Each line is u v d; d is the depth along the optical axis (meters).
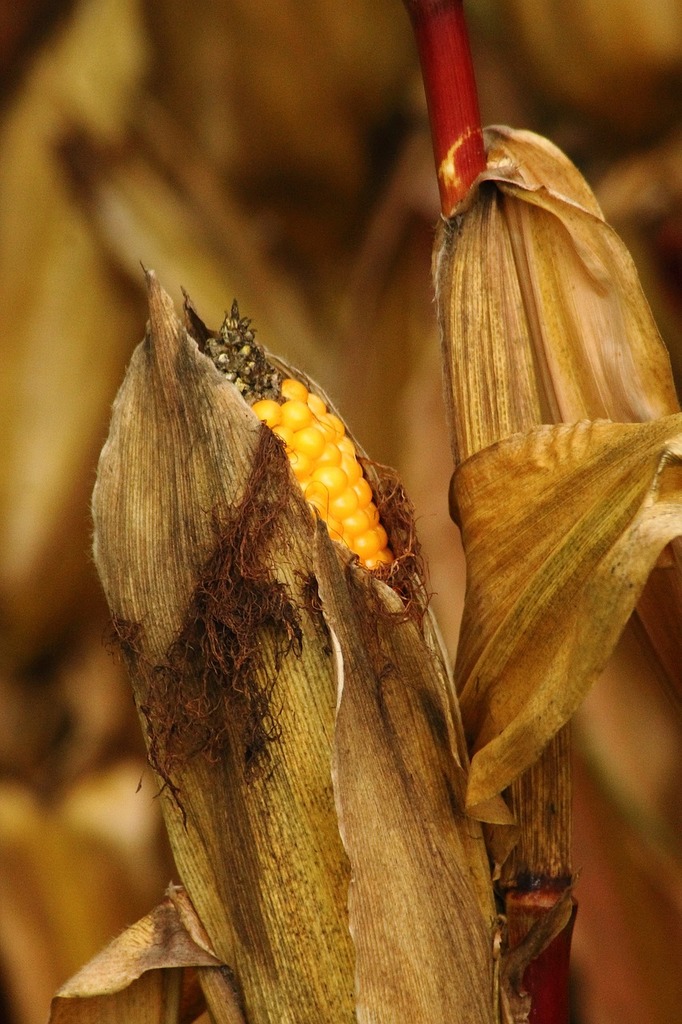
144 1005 0.76
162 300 0.73
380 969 0.72
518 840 0.74
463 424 0.75
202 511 0.73
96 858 1.22
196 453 0.73
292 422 0.74
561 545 0.72
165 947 0.75
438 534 1.14
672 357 1.19
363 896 0.72
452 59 0.75
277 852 0.73
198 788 0.74
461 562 1.13
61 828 1.23
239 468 0.73
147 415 0.74
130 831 1.24
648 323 0.75
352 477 0.75
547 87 1.24
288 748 0.73
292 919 0.73
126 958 0.74
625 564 0.70
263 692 0.73
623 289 0.75
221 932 0.74
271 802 0.73
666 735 1.10
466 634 0.74
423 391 1.20
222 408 0.73
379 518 0.76
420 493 1.16
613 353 0.75
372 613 0.73
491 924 0.73
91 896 1.21
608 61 1.17
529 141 0.76
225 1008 0.74
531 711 0.71
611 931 1.06
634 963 1.05
